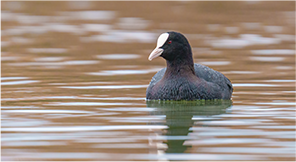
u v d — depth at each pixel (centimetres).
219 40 2700
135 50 2448
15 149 962
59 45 2581
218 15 3550
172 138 1035
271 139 1017
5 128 1115
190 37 2798
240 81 1727
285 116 1218
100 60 2189
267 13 3606
